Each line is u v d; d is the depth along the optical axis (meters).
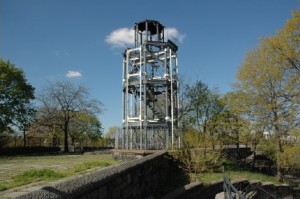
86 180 6.35
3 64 38.75
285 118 24.11
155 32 26.62
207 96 30.25
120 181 8.62
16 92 38.84
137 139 23.56
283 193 23.30
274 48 24.41
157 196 13.57
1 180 10.69
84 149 50.16
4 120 38.03
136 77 25.19
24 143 41.22
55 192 5.11
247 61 26.30
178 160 18.48
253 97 26.11
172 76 25.42
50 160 21.70
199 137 20.48
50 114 47.81
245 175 23.19
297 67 24.36
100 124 63.12
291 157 24.64
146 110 24.17
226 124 28.73
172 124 24.03
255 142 28.41
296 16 23.42
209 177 17.86
